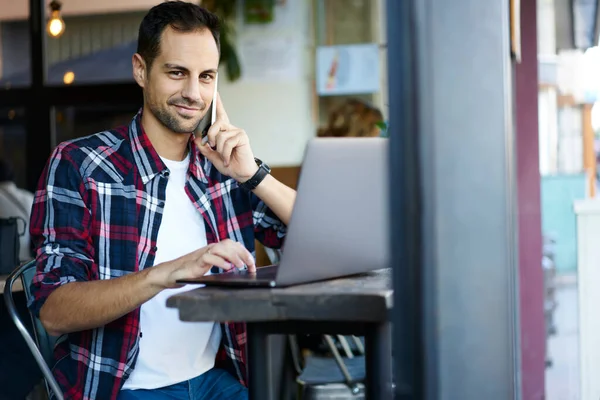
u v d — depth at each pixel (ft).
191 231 7.43
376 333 5.57
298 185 5.19
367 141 5.54
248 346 5.50
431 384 4.02
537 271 9.66
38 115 20.56
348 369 11.04
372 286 5.03
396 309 4.12
